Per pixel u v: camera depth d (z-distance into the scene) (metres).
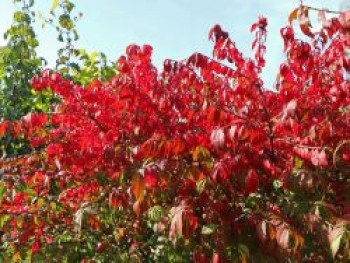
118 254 4.32
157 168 3.40
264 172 3.79
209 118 3.60
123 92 4.02
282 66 3.82
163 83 4.12
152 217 3.82
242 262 3.39
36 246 4.84
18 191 5.30
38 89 4.51
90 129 4.41
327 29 3.68
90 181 4.63
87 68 8.52
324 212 3.39
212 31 4.02
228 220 3.63
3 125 4.55
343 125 3.69
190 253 4.00
